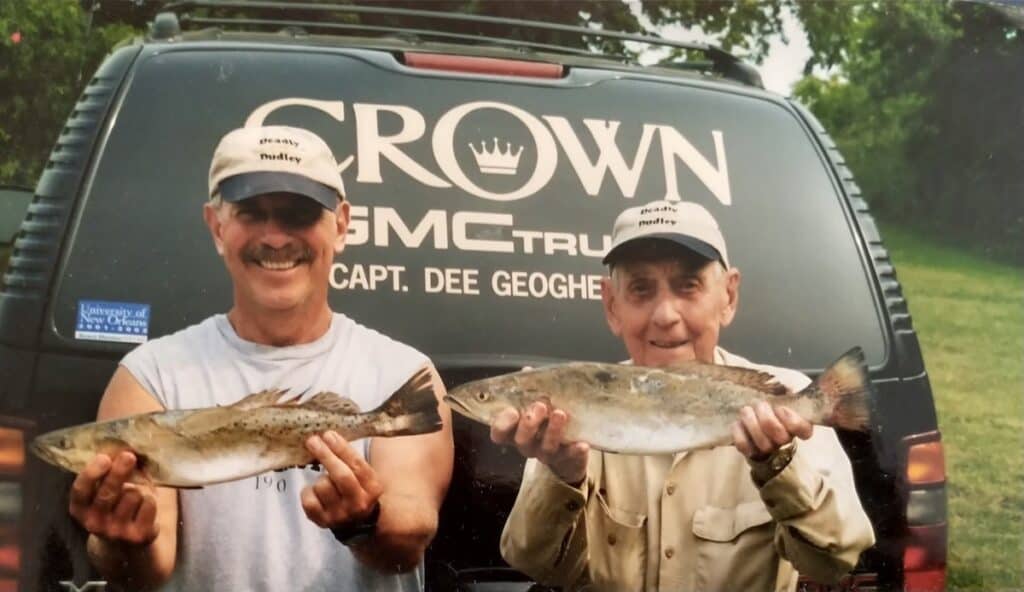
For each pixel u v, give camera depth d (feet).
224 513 6.36
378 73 6.79
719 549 6.82
